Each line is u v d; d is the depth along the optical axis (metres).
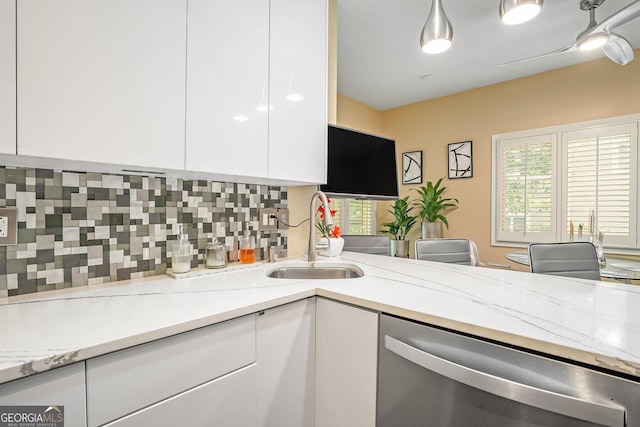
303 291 1.12
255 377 0.99
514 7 1.55
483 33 2.65
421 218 4.27
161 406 0.78
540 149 3.41
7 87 0.78
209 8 1.19
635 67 2.91
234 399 0.94
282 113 1.46
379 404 0.98
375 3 2.27
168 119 1.07
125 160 0.98
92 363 0.68
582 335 0.71
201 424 0.86
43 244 1.08
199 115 1.16
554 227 3.34
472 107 3.87
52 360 0.61
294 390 1.11
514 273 1.43
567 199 3.26
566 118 3.26
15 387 0.59
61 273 1.12
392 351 0.94
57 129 0.85
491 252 3.74
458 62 3.17
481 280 1.29
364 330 1.03
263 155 1.38
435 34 1.71
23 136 0.80
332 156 1.88
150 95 1.03
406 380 0.91
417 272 1.46
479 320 0.81
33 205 1.06
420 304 0.95
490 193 3.74
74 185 1.14
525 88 3.50
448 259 2.18
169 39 1.08
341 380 1.10
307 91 1.59
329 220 1.60
